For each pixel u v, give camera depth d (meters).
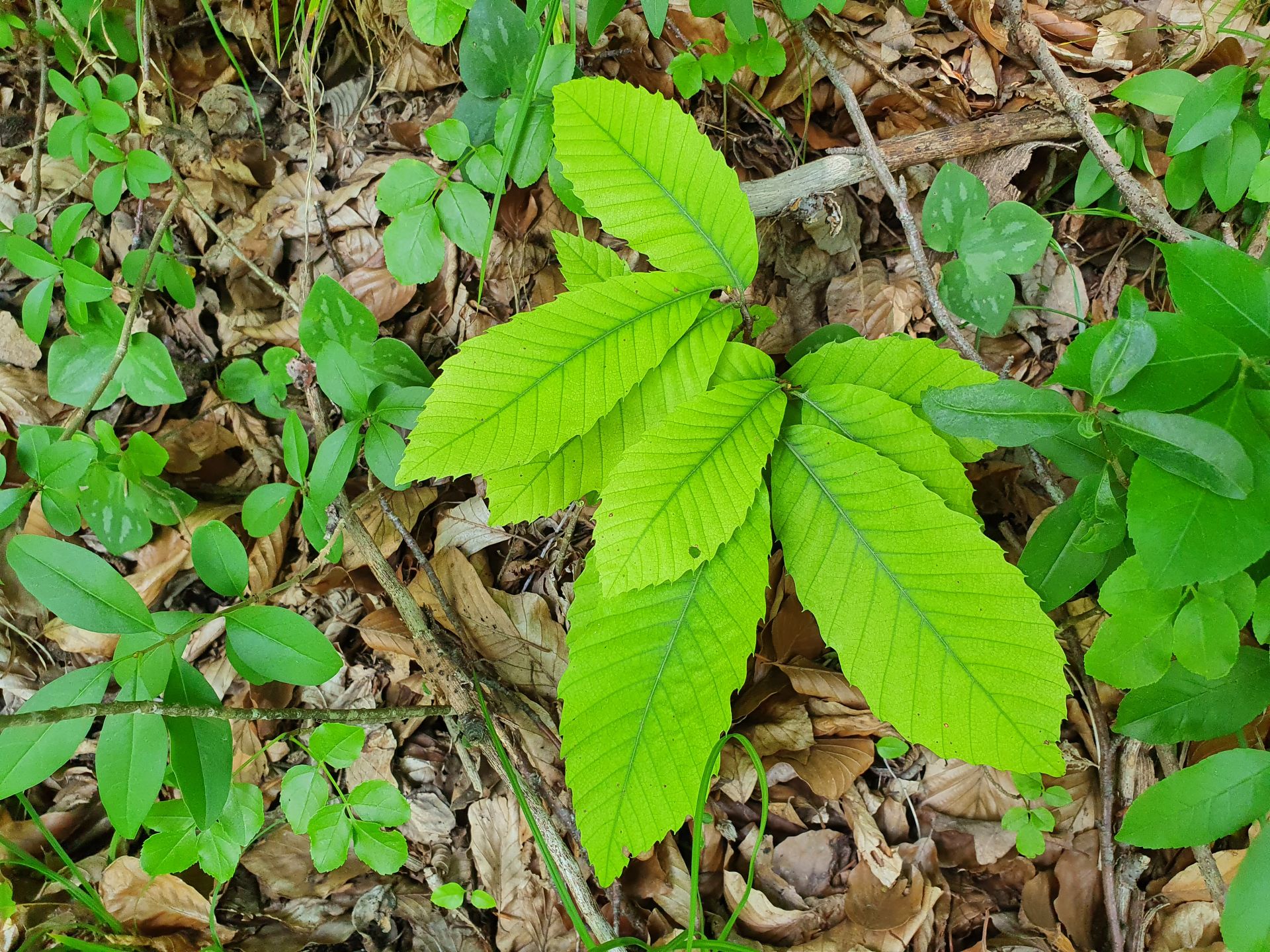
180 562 0.54
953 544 0.32
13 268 0.55
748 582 0.33
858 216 0.55
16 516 0.44
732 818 0.52
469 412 0.31
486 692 0.51
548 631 0.53
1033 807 0.49
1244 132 0.44
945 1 0.53
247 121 0.59
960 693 0.32
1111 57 0.54
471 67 0.44
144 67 0.49
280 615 0.40
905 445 0.34
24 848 0.50
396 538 0.54
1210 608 0.32
